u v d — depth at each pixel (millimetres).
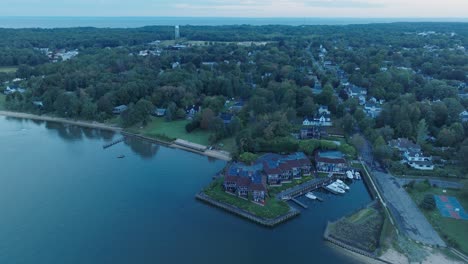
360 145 153250
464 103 197375
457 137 153000
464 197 117625
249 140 153375
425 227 102562
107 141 180125
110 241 98375
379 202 115750
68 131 195625
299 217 111250
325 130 173875
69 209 114062
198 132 187000
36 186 129250
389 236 98812
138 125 198125
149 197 122625
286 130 169250
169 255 93000
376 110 196875
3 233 101125
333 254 94312
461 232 99688
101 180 135250
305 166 136375
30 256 92188
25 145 173000
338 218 110250
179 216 111125
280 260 91938
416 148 146625
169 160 155750
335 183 130250
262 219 107812
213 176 137875
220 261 91250
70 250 94438
